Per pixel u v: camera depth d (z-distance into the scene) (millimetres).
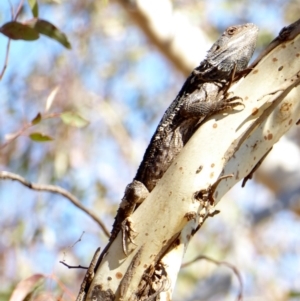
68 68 14203
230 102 5762
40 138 7336
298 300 13484
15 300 6652
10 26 6930
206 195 5578
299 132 14289
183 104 6980
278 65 5887
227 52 7293
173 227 5520
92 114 14266
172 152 6859
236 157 5789
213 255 13836
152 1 12875
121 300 5449
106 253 5602
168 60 13547
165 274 5523
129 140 14625
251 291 14039
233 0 15188
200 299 13203
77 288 12219
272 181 13344
